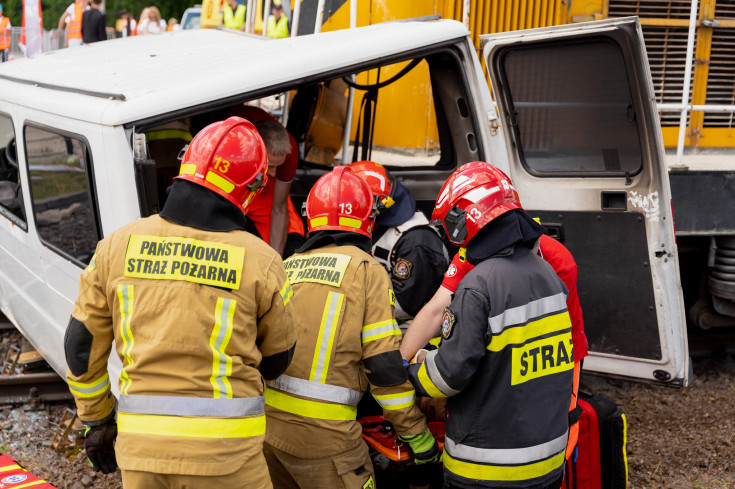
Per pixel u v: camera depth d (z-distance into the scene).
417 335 2.59
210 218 2.06
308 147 4.36
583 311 4.07
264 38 4.13
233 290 2.03
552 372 2.33
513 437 2.27
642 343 3.86
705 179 4.40
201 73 2.91
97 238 2.91
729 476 3.78
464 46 3.24
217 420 1.99
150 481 1.99
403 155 4.60
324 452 2.41
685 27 5.29
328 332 2.39
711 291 4.71
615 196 3.82
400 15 4.61
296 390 2.41
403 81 4.54
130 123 2.60
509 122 4.06
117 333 2.07
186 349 1.98
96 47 4.71
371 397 3.21
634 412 4.52
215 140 2.07
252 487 2.05
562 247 2.92
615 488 3.15
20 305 4.47
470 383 2.29
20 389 4.47
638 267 3.78
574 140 3.88
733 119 5.57
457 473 2.34
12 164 4.13
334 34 3.41
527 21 4.88
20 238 4.11
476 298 2.21
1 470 2.49
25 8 10.73
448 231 2.37
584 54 3.63
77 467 3.78
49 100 3.21
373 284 2.45
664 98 5.37
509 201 2.34
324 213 2.53
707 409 4.54
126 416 2.02
